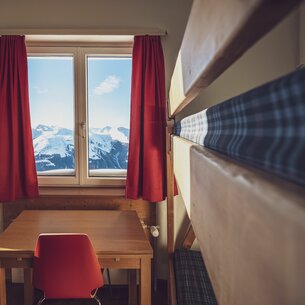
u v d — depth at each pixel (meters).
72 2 2.57
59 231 2.02
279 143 0.33
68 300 2.49
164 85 2.53
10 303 2.42
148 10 2.59
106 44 2.68
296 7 0.31
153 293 2.63
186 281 1.85
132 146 2.53
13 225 2.13
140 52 2.51
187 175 0.95
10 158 2.51
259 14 0.32
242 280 0.37
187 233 2.44
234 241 0.40
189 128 1.21
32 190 2.55
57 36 2.56
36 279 1.74
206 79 0.65
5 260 1.75
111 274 2.70
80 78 2.68
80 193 2.67
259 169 0.38
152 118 2.51
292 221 0.25
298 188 0.28
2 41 2.49
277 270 0.27
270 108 0.35
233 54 0.46
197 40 0.64
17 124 2.54
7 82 2.50
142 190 2.56
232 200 0.41
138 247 1.77
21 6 2.57
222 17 0.43
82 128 2.69
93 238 1.90
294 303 0.25
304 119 0.27
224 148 0.58
